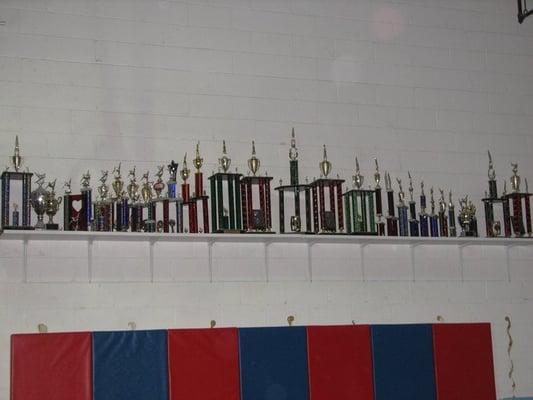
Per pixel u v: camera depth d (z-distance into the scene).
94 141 5.76
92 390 5.15
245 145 6.17
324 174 6.11
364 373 5.85
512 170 6.96
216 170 6.05
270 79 6.34
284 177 6.24
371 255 6.37
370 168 6.51
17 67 5.66
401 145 6.64
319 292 6.16
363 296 6.28
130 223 5.59
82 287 5.54
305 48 6.50
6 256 5.39
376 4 6.82
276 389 5.59
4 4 5.71
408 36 6.87
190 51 6.15
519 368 6.62
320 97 6.47
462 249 6.66
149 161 5.88
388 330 6.00
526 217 6.66
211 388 5.43
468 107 6.93
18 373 5.02
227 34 6.29
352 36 6.68
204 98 6.12
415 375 5.99
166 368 5.36
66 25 5.84
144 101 5.95
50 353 5.10
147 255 5.73
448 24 7.03
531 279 6.84
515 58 7.19
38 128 5.64
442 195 6.69
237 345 5.56
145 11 6.08
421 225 6.40
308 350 5.73
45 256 5.48
